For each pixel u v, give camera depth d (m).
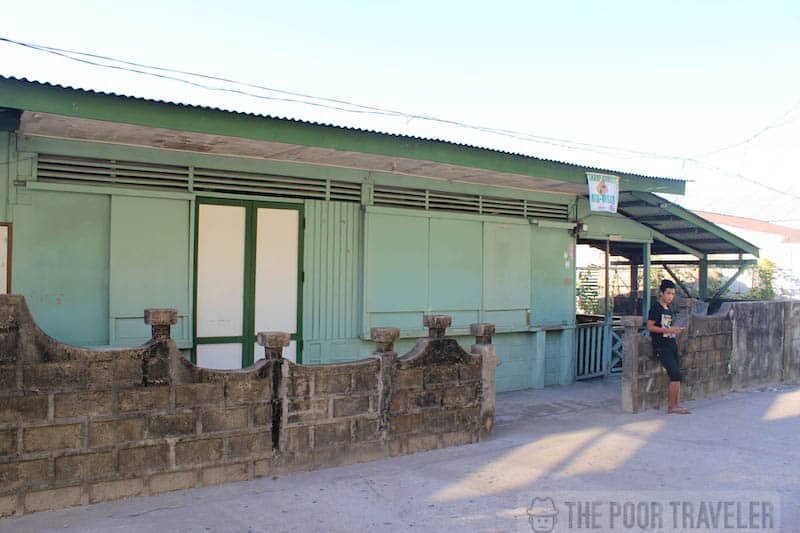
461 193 10.12
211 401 5.55
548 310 11.27
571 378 11.57
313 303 8.63
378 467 6.30
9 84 5.64
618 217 12.45
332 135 7.36
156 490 5.32
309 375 6.08
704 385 10.43
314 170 8.59
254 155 8.01
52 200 6.98
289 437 5.98
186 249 7.69
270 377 5.86
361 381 6.39
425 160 8.16
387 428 6.59
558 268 11.44
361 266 9.02
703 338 10.40
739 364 11.16
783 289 20.95
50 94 5.82
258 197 8.20
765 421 8.70
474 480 6.03
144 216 7.45
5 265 6.74
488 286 10.37
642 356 9.27
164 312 5.33
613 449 7.19
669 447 7.30
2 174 6.72
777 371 12.05
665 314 9.27
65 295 7.05
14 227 6.79
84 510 4.94
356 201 9.02
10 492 4.74
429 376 6.89
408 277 9.45
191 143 7.28
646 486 5.96
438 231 9.77
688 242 13.84
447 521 5.05
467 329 10.09
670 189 11.02
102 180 7.26
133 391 5.20
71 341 7.09
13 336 4.73
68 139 7.03
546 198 11.22
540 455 6.89
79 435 4.98
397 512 5.21
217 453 5.60
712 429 8.20
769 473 6.38
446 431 7.05
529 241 10.91
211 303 7.88
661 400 9.59
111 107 6.12
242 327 8.08
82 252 7.14
